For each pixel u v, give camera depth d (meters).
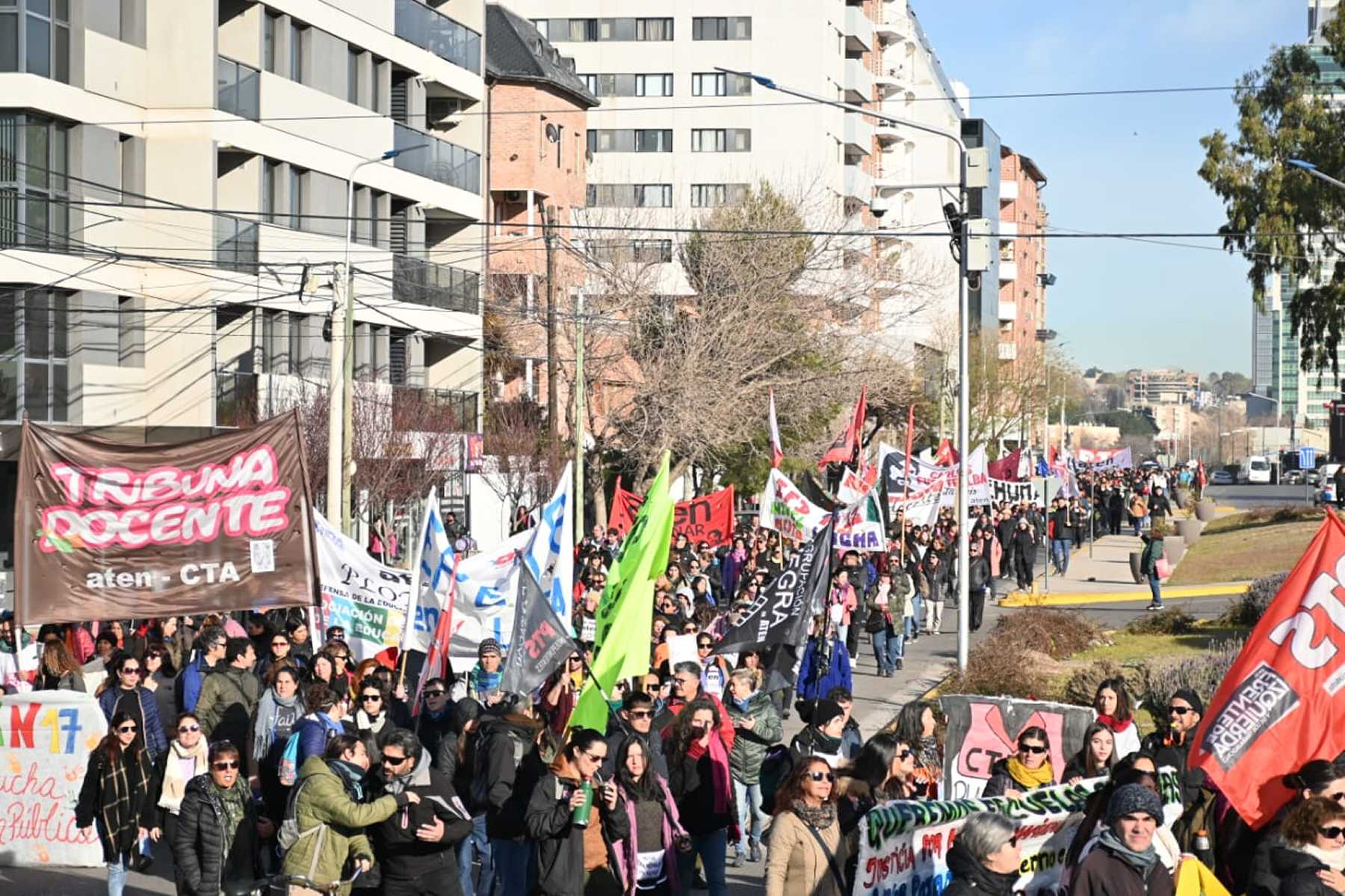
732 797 11.42
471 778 11.70
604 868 10.26
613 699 13.25
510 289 52.72
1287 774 9.27
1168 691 20.92
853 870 9.21
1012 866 7.59
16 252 32.81
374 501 38.91
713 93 88.19
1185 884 8.47
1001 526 42.53
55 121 33.88
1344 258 61.38
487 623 16.83
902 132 104.19
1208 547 53.75
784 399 52.56
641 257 53.97
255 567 14.43
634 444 50.50
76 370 34.41
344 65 43.06
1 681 17.09
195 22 36.47
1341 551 9.46
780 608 16.38
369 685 12.52
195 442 14.31
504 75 62.47
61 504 13.92
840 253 56.84
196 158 36.53
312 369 41.00
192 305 36.31
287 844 9.84
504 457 45.19
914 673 27.83
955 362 84.19
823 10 87.81
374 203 45.38
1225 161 61.16
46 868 14.12
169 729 13.98
